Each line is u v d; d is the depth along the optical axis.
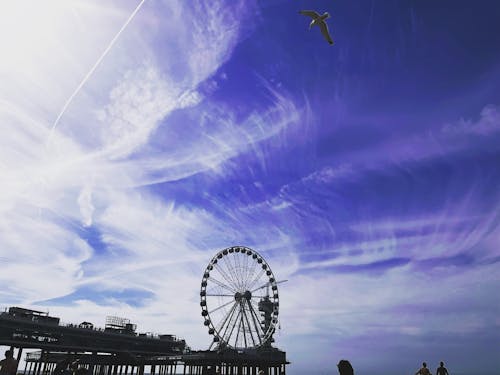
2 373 21.64
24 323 91.38
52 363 119.12
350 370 9.94
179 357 93.56
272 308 98.06
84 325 104.56
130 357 109.75
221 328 89.31
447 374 33.09
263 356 90.50
